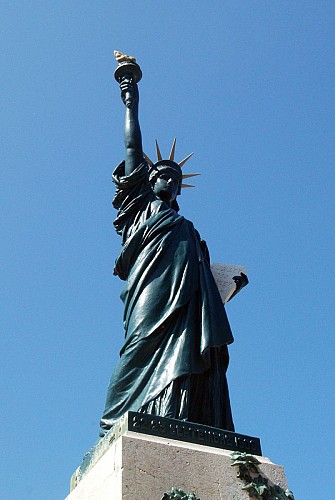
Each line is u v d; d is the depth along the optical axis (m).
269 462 31.59
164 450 28.77
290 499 29.94
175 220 43.31
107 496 27.48
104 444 31.45
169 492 27.05
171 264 40.38
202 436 31.47
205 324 37.53
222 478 29.14
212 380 36.75
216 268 46.41
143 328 37.62
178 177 48.72
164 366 35.72
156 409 33.81
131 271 41.53
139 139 48.53
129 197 46.06
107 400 36.31
